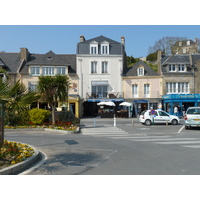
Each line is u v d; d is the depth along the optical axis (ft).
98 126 66.90
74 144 35.40
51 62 114.11
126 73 121.29
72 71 118.73
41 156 26.76
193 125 54.29
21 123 58.65
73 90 114.62
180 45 233.96
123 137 44.04
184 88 119.14
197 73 120.16
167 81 118.21
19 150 25.84
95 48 119.96
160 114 68.90
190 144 34.42
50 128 54.60
